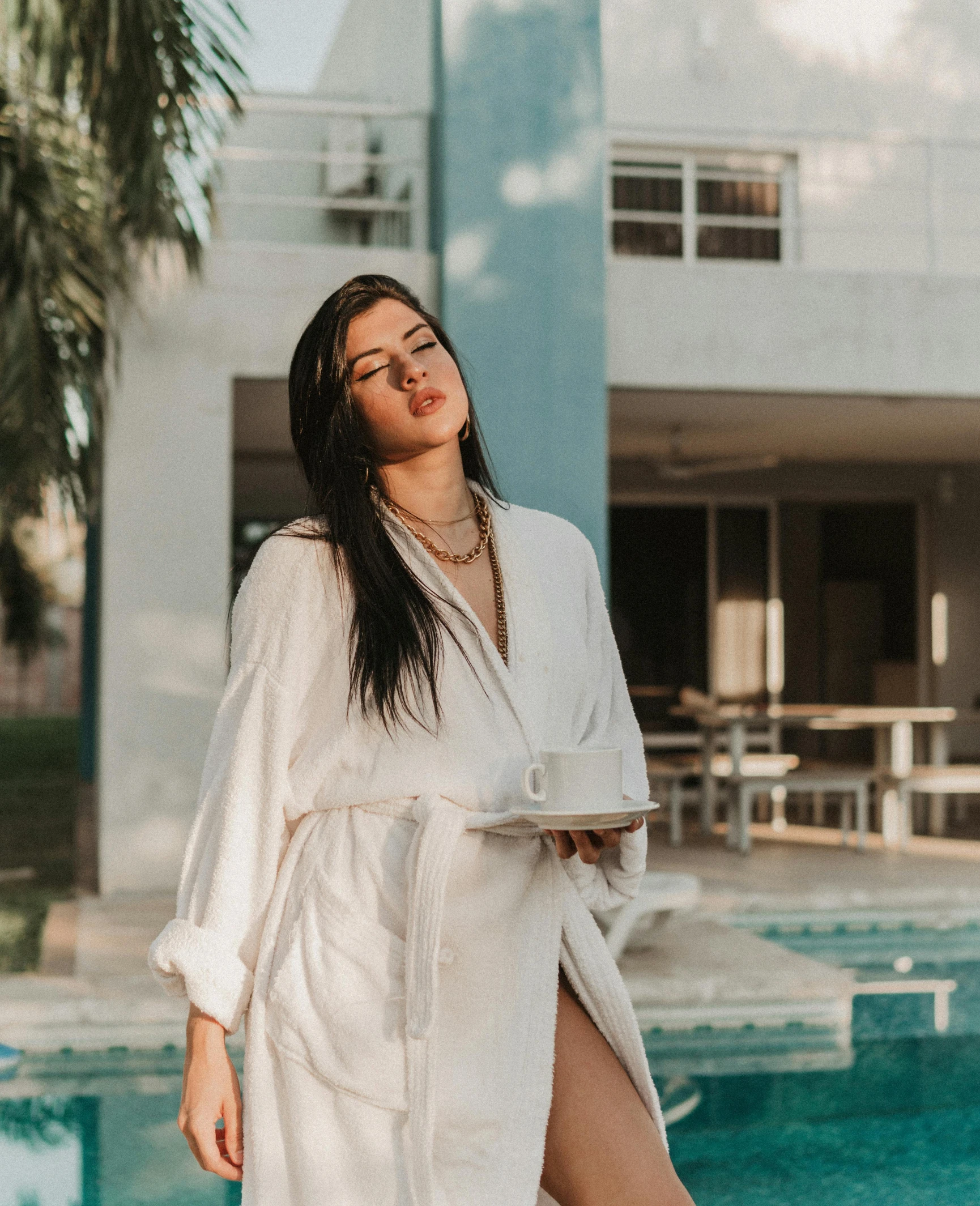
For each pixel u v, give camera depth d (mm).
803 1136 4188
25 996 5242
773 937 7297
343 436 1623
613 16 10688
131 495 7527
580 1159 1533
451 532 1689
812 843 9625
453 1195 1487
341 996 1509
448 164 7859
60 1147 4082
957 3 11258
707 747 9859
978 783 9406
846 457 12383
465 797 1547
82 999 5211
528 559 1674
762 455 12141
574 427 7938
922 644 13375
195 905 1556
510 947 1548
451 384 1665
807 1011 5543
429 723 1548
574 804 1483
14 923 6832
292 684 1567
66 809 12844
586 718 1720
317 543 1581
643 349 8219
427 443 1644
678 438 10297
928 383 8484
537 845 1587
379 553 1563
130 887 7496
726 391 8359
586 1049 1583
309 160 7852
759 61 10930
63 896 7746
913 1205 3576
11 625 20500
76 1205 3580
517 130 7930
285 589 1577
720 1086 4719
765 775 9578
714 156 10875
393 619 1530
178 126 6609
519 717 1581
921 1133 4215
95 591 12508
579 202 7988
